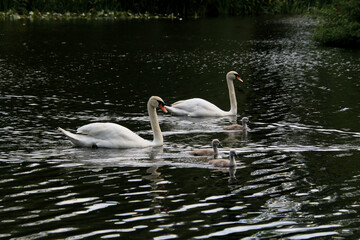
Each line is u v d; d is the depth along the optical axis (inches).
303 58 1279.5
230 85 748.6
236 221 353.7
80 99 797.2
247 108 778.8
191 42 1501.0
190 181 438.0
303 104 795.4
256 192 412.2
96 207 375.9
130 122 666.8
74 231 334.0
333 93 879.1
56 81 937.5
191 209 374.6
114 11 2097.7
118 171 463.5
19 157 498.6
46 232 332.2
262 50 1397.6
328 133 618.8
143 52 1307.8
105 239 322.7
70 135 544.7
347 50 1429.6
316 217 362.0
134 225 344.8
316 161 498.6
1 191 406.0
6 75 976.3
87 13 2036.2
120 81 960.3
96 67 1093.1
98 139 547.5
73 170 462.9
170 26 1835.6
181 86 933.8
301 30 1833.2
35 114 688.4
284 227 345.4
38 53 1234.0
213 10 2316.7
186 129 647.8
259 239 326.3
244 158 512.1
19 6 1975.9
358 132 623.5
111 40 1477.6
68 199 390.6
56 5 2044.8
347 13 1544.0
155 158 509.4
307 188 421.7
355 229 341.7
